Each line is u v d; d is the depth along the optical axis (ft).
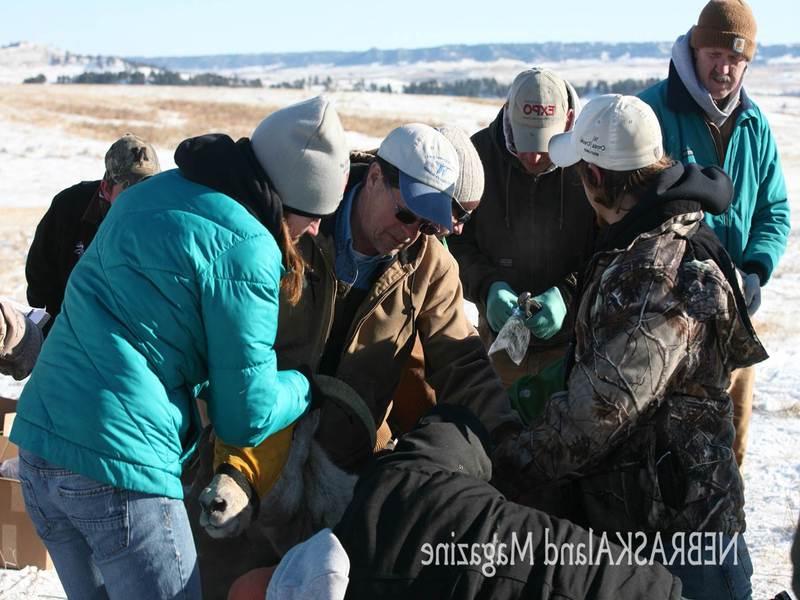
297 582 8.63
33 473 9.82
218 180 9.67
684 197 10.24
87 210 16.90
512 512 8.97
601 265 10.54
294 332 11.92
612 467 10.45
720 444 10.23
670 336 9.86
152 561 9.64
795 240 54.80
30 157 104.83
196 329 9.61
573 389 10.23
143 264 9.46
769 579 15.35
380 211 11.37
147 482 9.50
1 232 54.75
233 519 10.35
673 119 15.87
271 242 9.68
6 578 14.87
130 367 9.45
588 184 10.88
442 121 176.96
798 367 28.78
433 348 12.53
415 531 8.81
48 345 9.87
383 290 11.95
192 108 181.88
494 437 11.70
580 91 488.85
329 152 10.00
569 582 8.48
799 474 20.08
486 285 15.12
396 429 13.20
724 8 15.24
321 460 11.34
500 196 15.16
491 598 8.41
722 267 10.34
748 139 15.96
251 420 9.88
